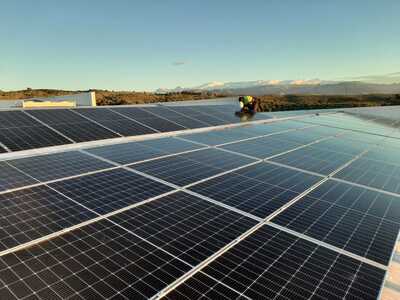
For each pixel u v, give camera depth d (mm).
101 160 12906
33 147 14625
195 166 12977
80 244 6613
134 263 6133
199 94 108062
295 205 9883
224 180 11539
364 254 7383
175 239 7195
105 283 5473
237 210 9070
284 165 14523
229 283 5840
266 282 5996
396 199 11633
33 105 33781
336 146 21016
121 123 21422
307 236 7973
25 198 8648
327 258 7035
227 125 25922
